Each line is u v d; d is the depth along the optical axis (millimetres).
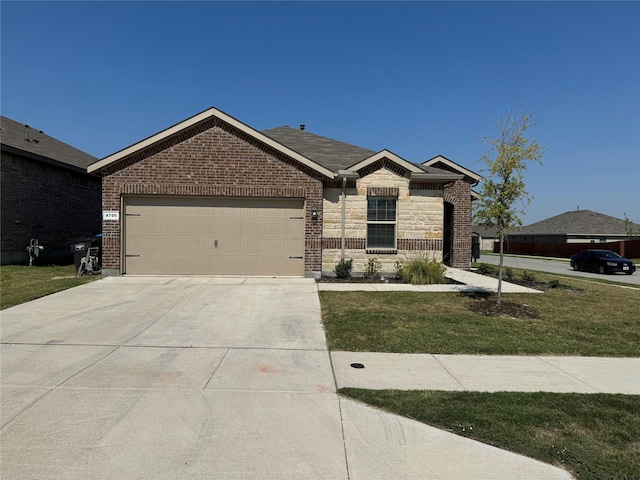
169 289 10391
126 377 4812
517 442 3512
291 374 5004
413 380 4871
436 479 3004
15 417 3801
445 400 4305
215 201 12531
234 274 12609
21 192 16125
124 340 6234
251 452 3305
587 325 7527
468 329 7055
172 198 12422
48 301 8875
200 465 3115
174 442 3424
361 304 8898
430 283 12086
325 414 3979
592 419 3924
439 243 13758
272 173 12461
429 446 3439
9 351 5672
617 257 23016
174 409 4020
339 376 4961
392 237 13781
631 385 4812
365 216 13492
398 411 4047
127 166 12094
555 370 5289
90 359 5402
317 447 3396
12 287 10352
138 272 12398
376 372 5113
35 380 4684
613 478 3033
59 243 18562
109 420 3775
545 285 12828
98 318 7508
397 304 8930
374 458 3258
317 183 12633
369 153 15711
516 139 8414
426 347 6090
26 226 16406
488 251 56125
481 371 5207
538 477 3045
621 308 9219
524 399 4359
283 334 6680
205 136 12242
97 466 3074
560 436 3623
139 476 2967
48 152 17938
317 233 12656
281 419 3861
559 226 50969
